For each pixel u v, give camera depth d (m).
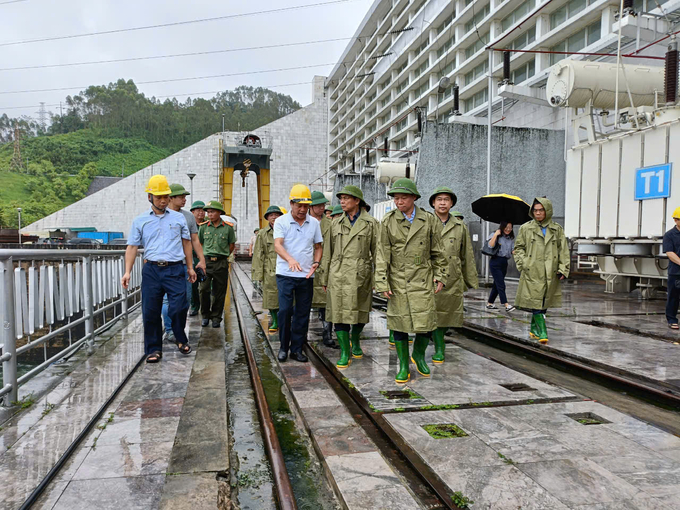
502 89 15.06
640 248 9.45
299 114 68.62
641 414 4.08
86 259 5.98
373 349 6.29
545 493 2.61
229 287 16.05
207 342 6.67
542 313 6.45
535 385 4.68
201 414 3.83
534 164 16.17
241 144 32.59
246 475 3.11
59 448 3.10
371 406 4.03
